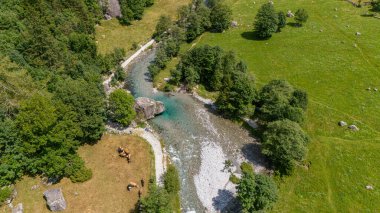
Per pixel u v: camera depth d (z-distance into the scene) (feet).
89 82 295.48
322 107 311.06
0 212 212.02
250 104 306.96
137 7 478.59
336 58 381.19
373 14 462.60
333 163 256.11
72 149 245.65
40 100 223.10
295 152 239.50
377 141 273.75
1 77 242.99
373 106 311.68
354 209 223.71
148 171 249.34
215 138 289.12
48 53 309.83
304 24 450.30
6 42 306.35
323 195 234.17
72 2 400.88
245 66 343.87
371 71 357.61
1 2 346.13
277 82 306.14
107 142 272.31
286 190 239.91
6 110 236.84
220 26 443.32
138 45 431.02
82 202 224.12
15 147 221.87
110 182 238.68
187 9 460.14
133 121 294.66
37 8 357.61
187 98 339.57
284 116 277.44
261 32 419.95
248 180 212.23
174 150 275.80
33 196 224.74
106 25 455.63
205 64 344.49
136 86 357.82
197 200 236.02
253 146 280.31
